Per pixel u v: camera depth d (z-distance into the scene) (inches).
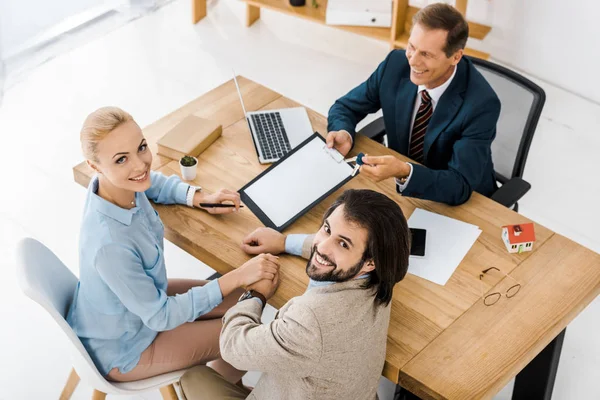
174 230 91.3
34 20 166.9
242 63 170.1
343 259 71.3
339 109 108.1
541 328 81.2
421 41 93.7
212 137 102.5
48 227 133.0
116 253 79.4
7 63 164.6
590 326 120.0
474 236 91.5
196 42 175.5
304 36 178.4
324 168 96.9
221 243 90.1
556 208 139.6
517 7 162.1
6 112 155.9
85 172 97.6
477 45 172.6
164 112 157.2
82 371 84.8
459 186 94.6
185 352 90.0
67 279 90.9
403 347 79.0
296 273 87.0
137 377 89.0
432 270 87.2
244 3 187.0
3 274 125.0
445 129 100.2
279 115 107.0
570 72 163.5
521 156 107.2
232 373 99.9
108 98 159.8
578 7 154.5
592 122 157.9
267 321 117.3
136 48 173.2
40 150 147.6
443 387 75.4
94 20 176.6
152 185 93.8
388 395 109.5
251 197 94.5
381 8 161.9
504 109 107.3
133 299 81.5
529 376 101.0
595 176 145.9
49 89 161.6
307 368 72.4
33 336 116.6
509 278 86.6
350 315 71.6
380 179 93.3
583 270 87.7
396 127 106.7
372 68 169.9
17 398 109.0
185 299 84.8
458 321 81.8
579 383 112.6
